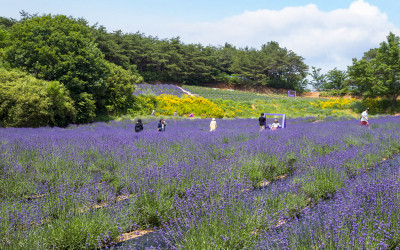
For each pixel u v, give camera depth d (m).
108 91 34.66
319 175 5.24
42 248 2.96
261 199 3.88
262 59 89.31
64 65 28.25
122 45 72.62
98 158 7.04
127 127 23.59
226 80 89.75
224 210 3.50
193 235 3.05
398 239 2.88
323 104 51.09
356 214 3.18
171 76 79.12
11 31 30.61
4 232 3.07
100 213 3.62
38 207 3.80
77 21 63.66
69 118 28.08
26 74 27.67
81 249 3.18
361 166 5.90
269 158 6.58
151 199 4.08
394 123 16.34
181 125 24.88
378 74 44.31
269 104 50.09
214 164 5.52
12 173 5.26
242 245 2.97
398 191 3.75
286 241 2.79
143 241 3.43
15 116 23.72
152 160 6.60
